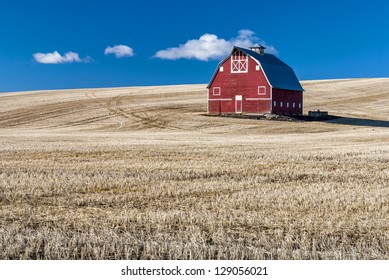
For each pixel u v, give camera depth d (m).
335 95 144.62
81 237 16.61
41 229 18.02
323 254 15.12
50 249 15.73
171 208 21.61
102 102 121.62
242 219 19.22
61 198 23.88
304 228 17.95
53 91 156.38
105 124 96.06
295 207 21.20
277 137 70.56
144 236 17.22
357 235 17.19
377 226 18.16
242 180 29.31
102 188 26.62
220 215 19.83
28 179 29.11
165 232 17.59
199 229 17.62
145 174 31.61
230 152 45.78
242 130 84.69
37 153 45.19
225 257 14.96
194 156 42.72
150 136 72.12
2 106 118.44
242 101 101.31
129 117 102.06
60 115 106.44
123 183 27.95
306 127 88.38
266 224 18.55
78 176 30.12
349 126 92.25
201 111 108.50
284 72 108.56
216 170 33.53
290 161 38.75
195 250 15.40
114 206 22.12
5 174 30.81
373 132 79.88
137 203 22.75
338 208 21.00
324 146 53.03
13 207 21.91
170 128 89.62
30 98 132.00
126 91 147.25
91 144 55.25
